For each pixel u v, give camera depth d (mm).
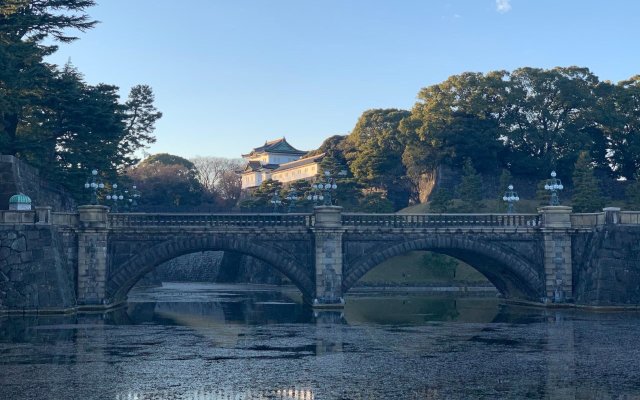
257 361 40000
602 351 43750
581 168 117562
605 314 68500
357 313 72062
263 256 74938
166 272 181125
